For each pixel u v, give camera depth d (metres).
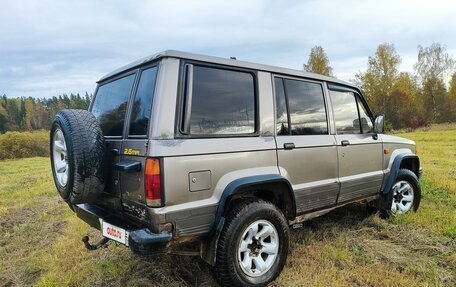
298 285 2.82
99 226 2.82
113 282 2.99
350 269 3.08
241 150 2.73
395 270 3.04
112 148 2.77
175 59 2.51
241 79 2.89
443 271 3.04
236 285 2.65
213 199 2.55
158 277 3.02
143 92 2.61
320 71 43.59
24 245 4.19
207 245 2.62
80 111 2.81
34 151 29.97
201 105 2.59
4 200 7.33
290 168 3.12
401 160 4.45
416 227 4.10
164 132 2.36
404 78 43.81
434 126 36.94
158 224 2.30
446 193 5.78
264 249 2.83
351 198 3.88
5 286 3.15
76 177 2.54
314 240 3.77
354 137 3.91
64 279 3.05
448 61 42.78
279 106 3.16
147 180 2.29
